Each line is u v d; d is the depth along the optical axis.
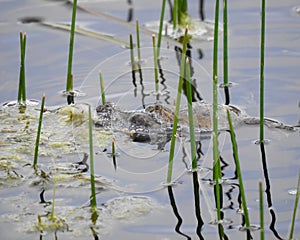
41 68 11.93
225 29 10.66
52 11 14.21
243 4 14.26
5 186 8.64
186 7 13.70
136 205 8.10
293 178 8.48
